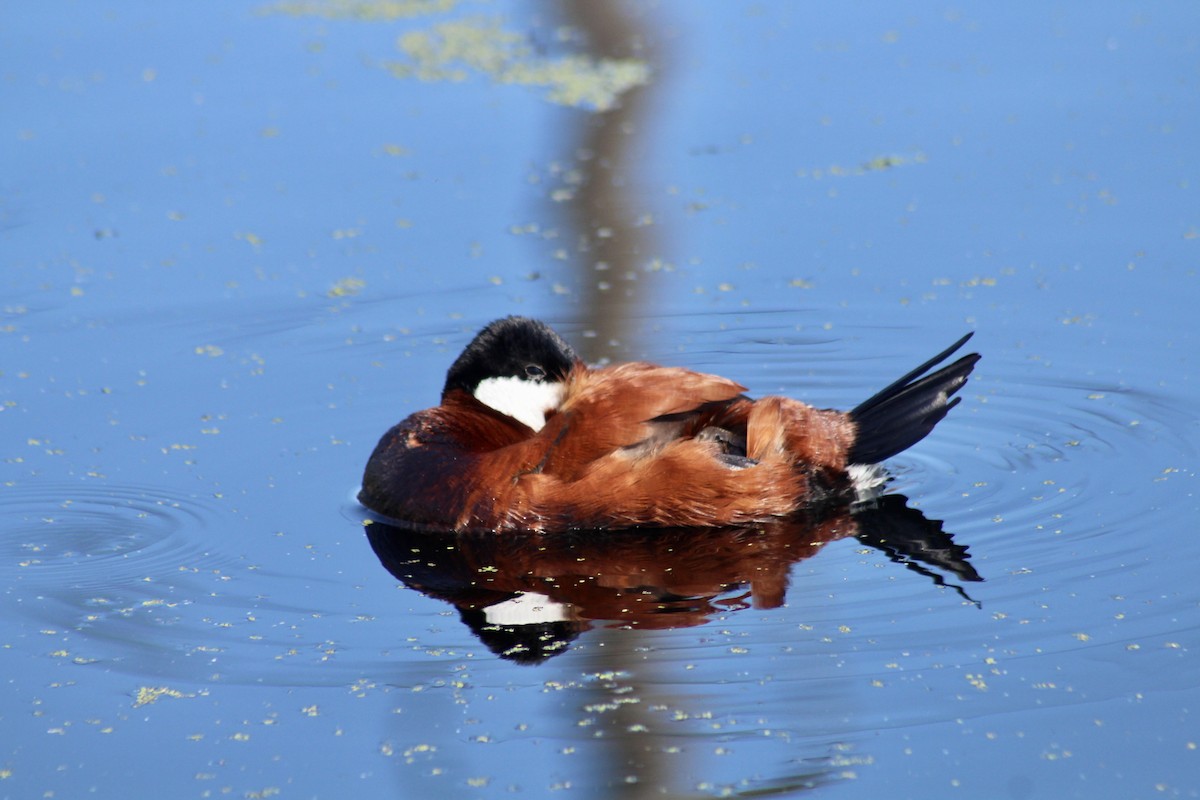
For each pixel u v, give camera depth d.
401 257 15.78
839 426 10.65
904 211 16.30
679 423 10.40
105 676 8.45
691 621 8.91
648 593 9.37
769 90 20.19
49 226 16.42
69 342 13.93
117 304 14.71
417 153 18.47
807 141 18.42
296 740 7.77
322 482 11.38
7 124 19.09
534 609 9.16
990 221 15.88
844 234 15.88
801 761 7.40
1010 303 14.13
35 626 9.05
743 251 15.67
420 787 7.33
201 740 7.80
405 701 8.10
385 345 13.92
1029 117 18.53
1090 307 13.89
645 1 24.41
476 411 11.30
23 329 14.16
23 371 13.31
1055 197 16.28
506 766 7.45
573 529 10.38
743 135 18.75
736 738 7.61
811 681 8.10
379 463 10.97
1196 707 7.69
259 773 7.51
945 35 21.81
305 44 22.61
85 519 10.65
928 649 8.39
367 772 7.49
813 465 10.50
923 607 8.92
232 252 15.88
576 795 7.22
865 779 7.25
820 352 13.62
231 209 16.91
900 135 18.36
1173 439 11.38
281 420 12.46
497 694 8.11
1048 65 20.23
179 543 10.29
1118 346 13.12
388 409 12.66
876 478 10.88
